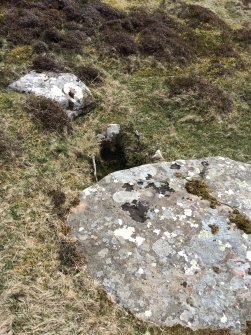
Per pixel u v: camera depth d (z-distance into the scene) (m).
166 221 1.78
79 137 2.32
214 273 1.63
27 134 2.18
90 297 1.55
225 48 3.40
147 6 3.87
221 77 3.04
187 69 3.09
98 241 1.70
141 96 2.73
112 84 2.79
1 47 2.86
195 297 1.56
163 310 1.52
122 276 1.60
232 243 1.73
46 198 1.88
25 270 1.60
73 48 3.00
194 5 3.92
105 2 3.78
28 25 3.09
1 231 1.71
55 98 2.41
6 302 1.48
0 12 3.25
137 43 3.20
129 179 1.96
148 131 2.47
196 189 1.92
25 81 2.51
